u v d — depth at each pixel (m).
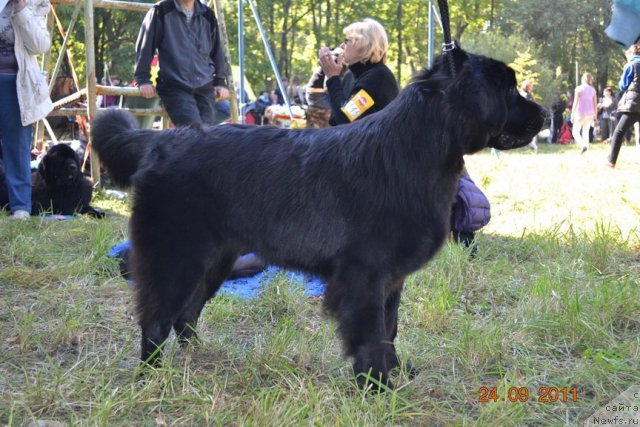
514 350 4.21
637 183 11.37
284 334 4.20
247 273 5.92
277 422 3.06
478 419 3.21
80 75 25.98
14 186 7.60
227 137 3.82
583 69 42.53
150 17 7.46
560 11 40.75
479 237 6.97
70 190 8.40
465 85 3.46
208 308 4.86
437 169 3.52
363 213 3.50
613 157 13.77
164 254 3.67
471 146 3.57
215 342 4.28
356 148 3.58
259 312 4.98
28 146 7.63
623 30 4.19
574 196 10.07
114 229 7.29
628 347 4.15
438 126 3.51
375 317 3.51
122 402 3.31
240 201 3.69
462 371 3.96
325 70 5.71
